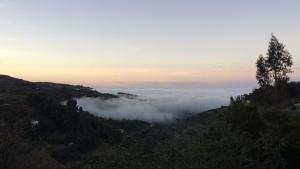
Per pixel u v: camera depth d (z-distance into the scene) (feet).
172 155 36.45
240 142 42.29
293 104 111.55
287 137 58.44
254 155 45.24
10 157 54.90
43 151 63.98
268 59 155.74
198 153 37.22
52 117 280.31
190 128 45.57
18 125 64.85
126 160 36.76
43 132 247.09
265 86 155.43
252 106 64.13
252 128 60.39
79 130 278.67
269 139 48.42
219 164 37.60
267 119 64.80
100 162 37.55
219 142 39.50
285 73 155.02
